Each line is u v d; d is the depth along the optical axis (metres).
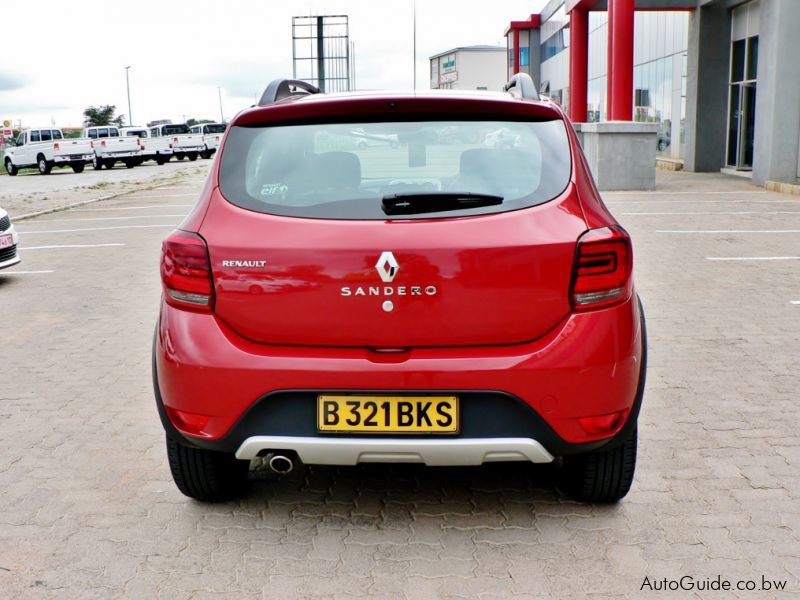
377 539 3.23
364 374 2.88
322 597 2.82
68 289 8.89
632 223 13.11
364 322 2.91
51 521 3.43
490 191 3.01
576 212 2.99
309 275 2.91
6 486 3.79
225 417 2.97
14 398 5.14
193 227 3.07
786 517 3.38
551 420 2.91
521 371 2.87
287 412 2.95
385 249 2.88
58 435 4.47
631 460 3.30
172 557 3.12
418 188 3.03
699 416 4.61
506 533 3.27
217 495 3.53
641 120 30.88
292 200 3.04
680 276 8.88
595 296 2.94
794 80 18.19
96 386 5.38
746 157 22.36
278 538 3.26
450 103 3.21
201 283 3.00
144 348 6.37
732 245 10.87
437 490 3.69
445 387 2.87
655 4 23.62
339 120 3.24
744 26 22.45
